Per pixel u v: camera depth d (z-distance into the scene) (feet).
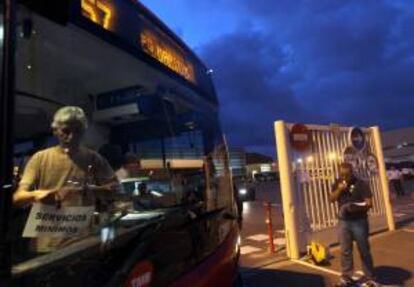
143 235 7.91
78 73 8.32
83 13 8.52
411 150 226.38
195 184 11.57
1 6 6.01
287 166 31.17
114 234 7.32
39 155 7.12
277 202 90.27
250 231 47.11
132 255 7.57
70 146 7.61
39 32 7.31
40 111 7.28
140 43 10.59
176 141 11.46
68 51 8.07
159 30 11.66
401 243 33.73
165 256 8.54
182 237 9.41
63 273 6.32
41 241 6.48
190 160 11.80
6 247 5.60
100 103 8.95
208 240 10.71
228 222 12.66
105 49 9.18
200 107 13.58
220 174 13.78
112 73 9.33
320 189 33.12
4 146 5.73
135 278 7.52
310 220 32.17
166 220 8.78
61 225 6.84
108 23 9.34
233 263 12.18
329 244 33.06
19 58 6.73
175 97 12.02
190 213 10.08
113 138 9.17
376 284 23.31
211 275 10.25
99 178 8.06
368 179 38.09
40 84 7.31
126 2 10.16
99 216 7.55
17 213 6.24
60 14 7.22
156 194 9.67
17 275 5.72
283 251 33.94
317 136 33.53
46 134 7.34
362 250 23.34
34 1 6.89
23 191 6.45
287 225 31.22
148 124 10.44
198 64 14.14
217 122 14.84
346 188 23.57
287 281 25.67
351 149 36.04
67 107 7.84
